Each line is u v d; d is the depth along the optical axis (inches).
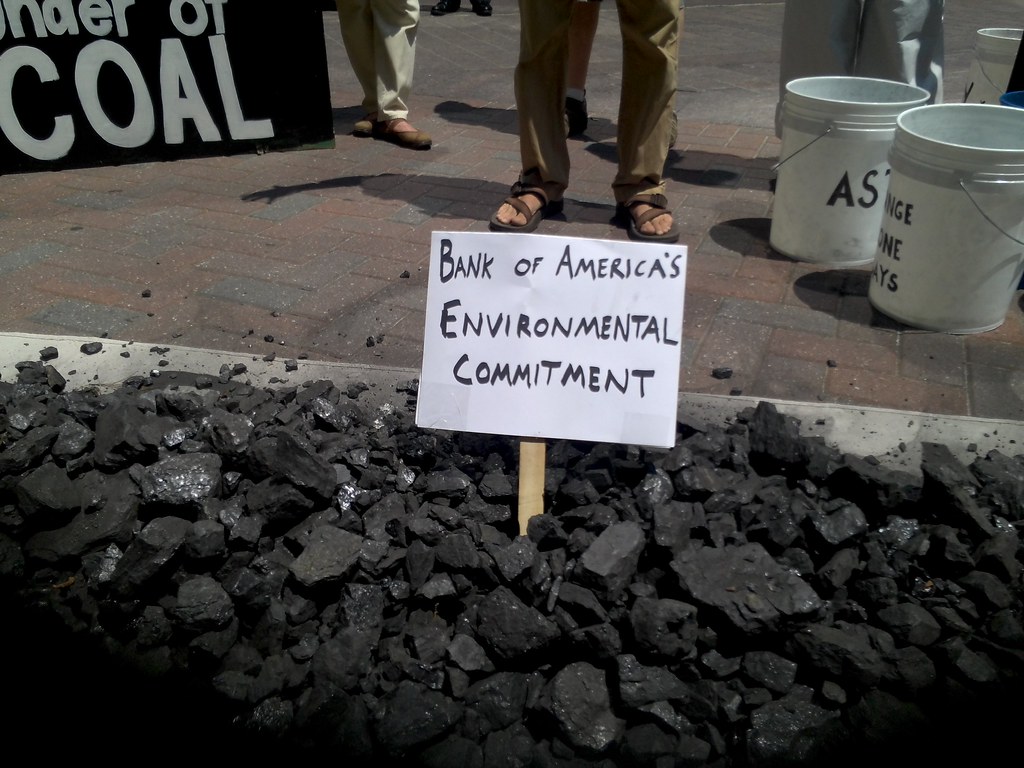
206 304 68.7
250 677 41.1
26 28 79.9
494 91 139.7
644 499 45.7
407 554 44.3
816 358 61.4
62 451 50.0
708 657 40.4
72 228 82.8
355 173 99.3
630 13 70.9
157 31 82.6
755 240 81.0
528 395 47.5
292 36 85.9
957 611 42.1
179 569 44.6
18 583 46.0
